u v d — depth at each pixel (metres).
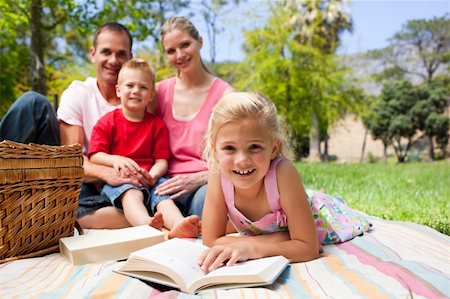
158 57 14.46
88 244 1.83
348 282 1.44
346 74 16.89
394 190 5.24
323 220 2.03
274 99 15.73
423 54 22.59
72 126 2.93
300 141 19.53
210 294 1.37
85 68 14.38
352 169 9.48
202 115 2.91
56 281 1.54
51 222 1.99
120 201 2.59
